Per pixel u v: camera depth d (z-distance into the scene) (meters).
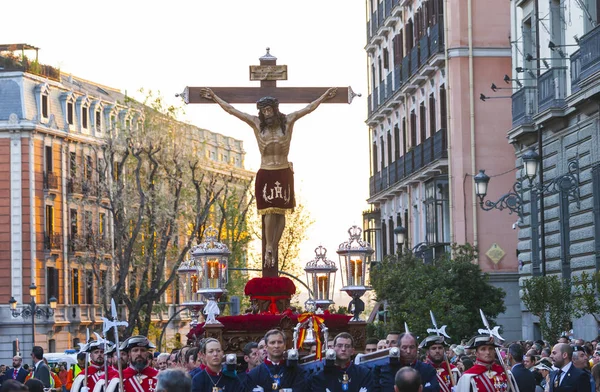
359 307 17.56
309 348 16.69
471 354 22.66
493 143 49.03
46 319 80.88
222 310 44.44
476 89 49.16
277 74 18.33
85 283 86.31
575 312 30.48
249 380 14.15
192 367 17.22
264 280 17.69
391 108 61.75
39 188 81.50
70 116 85.31
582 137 35.19
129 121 63.84
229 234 67.69
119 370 14.15
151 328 69.12
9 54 82.12
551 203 38.03
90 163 86.94
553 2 38.06
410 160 56.47
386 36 62.62
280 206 17.67
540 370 21.66
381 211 65.62
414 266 42.62
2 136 80.88
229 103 18.22
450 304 38.06
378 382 14.38
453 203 49.16
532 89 39.78
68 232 84.25
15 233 80.69
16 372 30.11
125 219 58.78
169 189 58.47
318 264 18.08
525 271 41.12
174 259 60.75
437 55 50.03
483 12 49.28
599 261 33.59
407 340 14.46
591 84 32.31
